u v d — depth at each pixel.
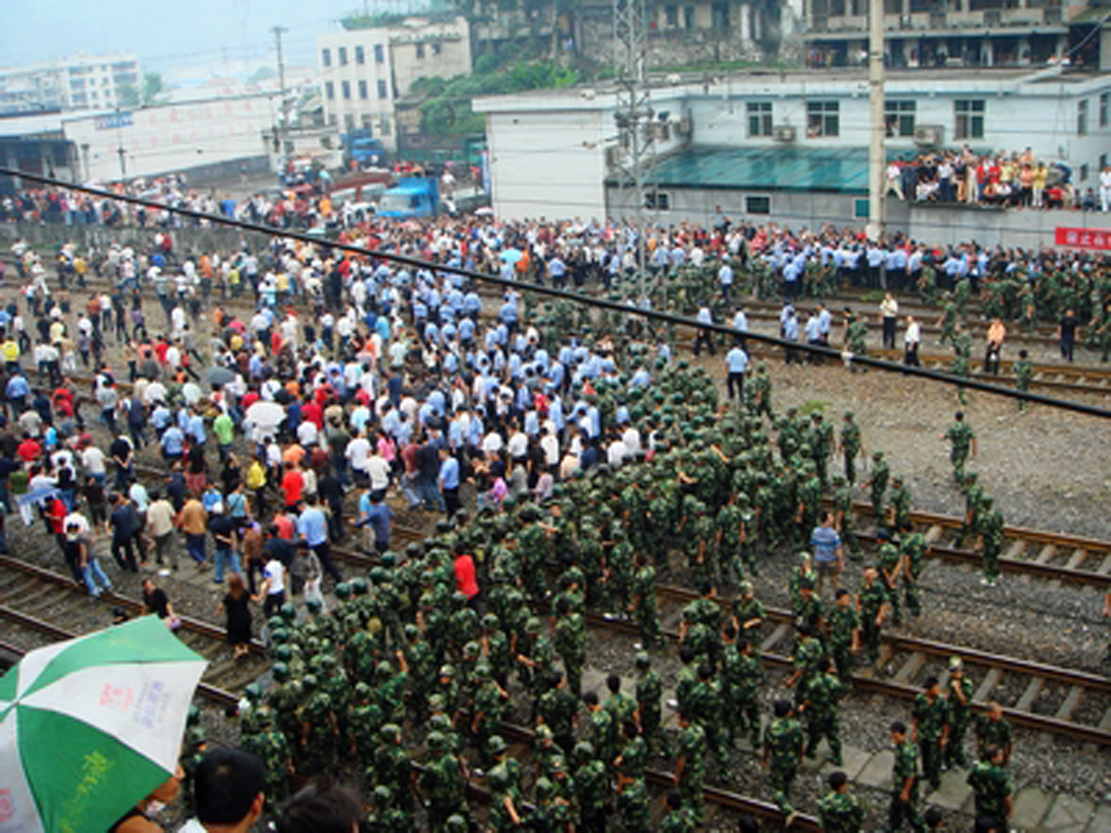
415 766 15.87
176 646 6.77
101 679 6.29
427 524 24.64
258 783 5.04
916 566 18.70
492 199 56.78
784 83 51.53
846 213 46.38
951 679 15.01
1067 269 33.41
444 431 26.89
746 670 15.94
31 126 72.31
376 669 17.31
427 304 37.41
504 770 13.81
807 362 32.69
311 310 41.56
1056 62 51.84
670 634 19.42
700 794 14.62
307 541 21.28
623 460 22.94
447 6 109.19
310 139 83.06
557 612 17.61
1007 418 27.38
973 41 57.25
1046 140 45.34
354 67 89.06
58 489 25.48
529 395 28.17
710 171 50.56
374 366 32.09
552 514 21.53
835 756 15.84
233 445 29.84
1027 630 18.64
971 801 15.08
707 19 72.94
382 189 66.75
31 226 54.72
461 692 18.17
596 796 14.30
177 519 25.08
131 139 78.12
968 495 20.22
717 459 22.25
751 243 40.72
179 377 29.00
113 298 38.91
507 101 54.38
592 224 45.44
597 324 36.19
